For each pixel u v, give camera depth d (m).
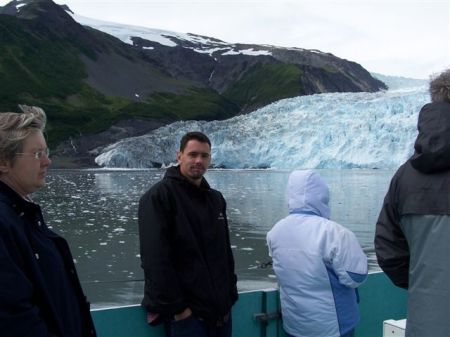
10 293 1.86
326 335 3.09
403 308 3.88
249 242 19.61
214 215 3.11
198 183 3.12
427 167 2.15
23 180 2.14
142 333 3.08
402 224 2.29
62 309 2.11
